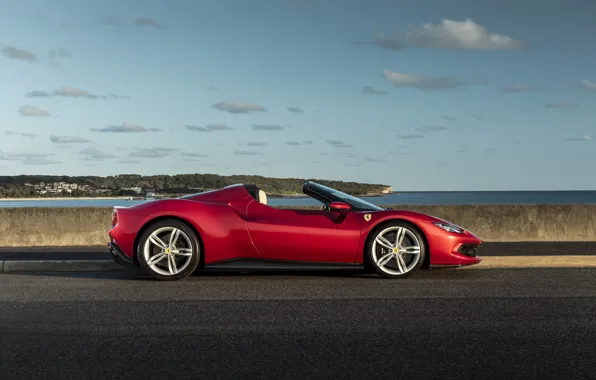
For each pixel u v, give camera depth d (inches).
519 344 146.9
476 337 153.7
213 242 253.0
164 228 255.3
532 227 427.2
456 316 179.2
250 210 258.4
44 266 295.9
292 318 177.3
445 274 269.1
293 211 259.6
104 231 424.2
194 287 236.4
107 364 131.9
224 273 276.2
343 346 145.5
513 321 172.2
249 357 136.6
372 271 280.1
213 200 261.1
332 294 218.2
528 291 222.8
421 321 172.6
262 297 212.8
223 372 125.8
